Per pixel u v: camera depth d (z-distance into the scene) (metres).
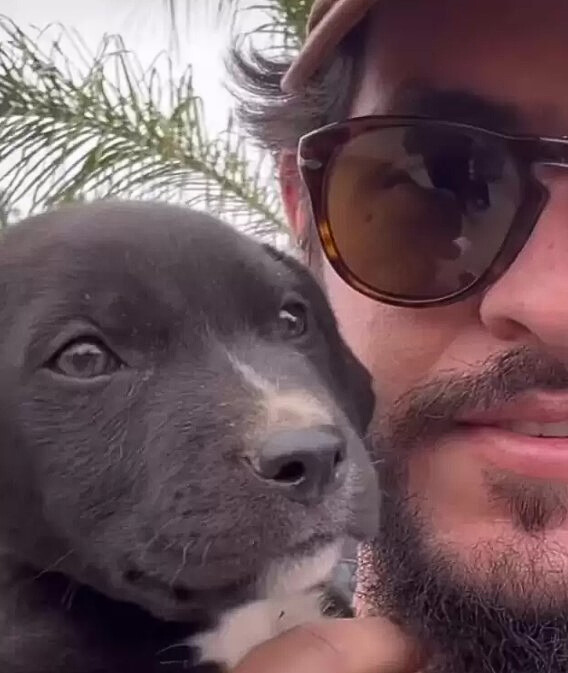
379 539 0.23
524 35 0.22
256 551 0.19
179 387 0.20
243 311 0.21
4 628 0.21
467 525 0.23
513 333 0.22
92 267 0.21
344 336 0.25
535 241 0.22
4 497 0.21
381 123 0.23
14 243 0.22
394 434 0.23
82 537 0.20
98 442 0.20
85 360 0.20
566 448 0.22
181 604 0.20
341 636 0.22
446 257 0.23
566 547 0.22
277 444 0.19
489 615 0.22
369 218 0.23
